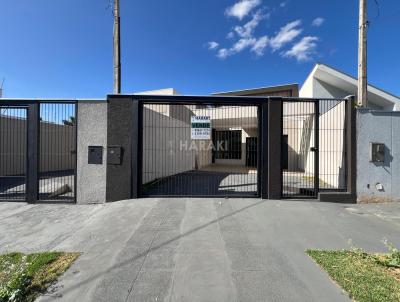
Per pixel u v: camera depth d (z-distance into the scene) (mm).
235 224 5238
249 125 11883
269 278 3324
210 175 12211
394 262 3586
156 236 4652
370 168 7012
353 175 6969
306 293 3010
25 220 5664
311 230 4977
